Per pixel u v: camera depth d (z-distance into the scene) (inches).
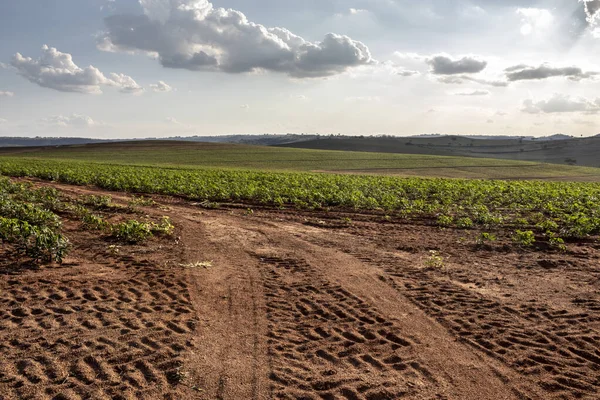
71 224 546.3
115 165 2266.2
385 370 214.1
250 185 1048.2
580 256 442.0
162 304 293.4
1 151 3909.9
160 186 1047.0
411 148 6712.6
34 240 426.0
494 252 460.4
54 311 276.5
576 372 212.8
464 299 310.3
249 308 290.4
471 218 706.8
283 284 340.5
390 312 286.2
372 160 3363.7
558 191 1125.7
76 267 370.0
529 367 216.8
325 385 199.9
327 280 351.6
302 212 757.3
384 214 748.0
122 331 249.6
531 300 309.6
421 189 1088.2
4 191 700.0
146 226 497.0
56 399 185.0
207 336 246.5
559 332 256.1
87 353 224.1
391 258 429.1
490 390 197.2
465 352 232.4
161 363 214.7
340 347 237.6
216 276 358.0
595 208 771.4
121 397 186.7
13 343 233.3
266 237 522.9
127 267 377.7
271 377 205.5
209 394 190.9
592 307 295.4
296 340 244.8
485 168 3024.1
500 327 263.4
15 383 195.3
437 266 398.6
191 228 561.9
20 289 311.7
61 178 1331.2
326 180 1344.7
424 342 243.8
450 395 192.9
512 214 784.3
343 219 674.8
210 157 3361.2
